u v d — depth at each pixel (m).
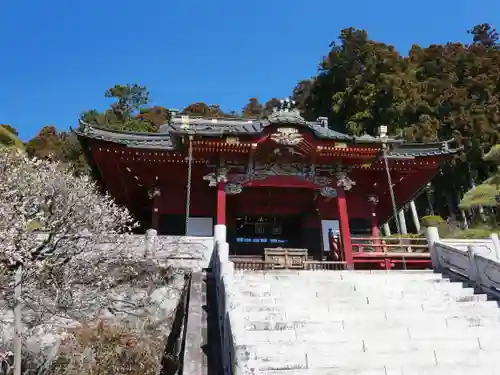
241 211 23.62
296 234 24.39
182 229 22.06
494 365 8.34
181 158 20.67
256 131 18.92
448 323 10.12
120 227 15.31
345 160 20.36
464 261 13.92
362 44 67.00
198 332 9.53
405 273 14.15
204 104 79.94
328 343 8.66
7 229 11.11
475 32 79.00
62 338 11.80
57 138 58.97
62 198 12.75
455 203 54.88
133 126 60.91
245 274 12.83
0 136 40.38
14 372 10.08
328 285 12.32
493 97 56.38
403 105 54.84
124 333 12.08
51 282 12.03
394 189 24.61
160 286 13.44
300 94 83.94
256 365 6.64
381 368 8.00
